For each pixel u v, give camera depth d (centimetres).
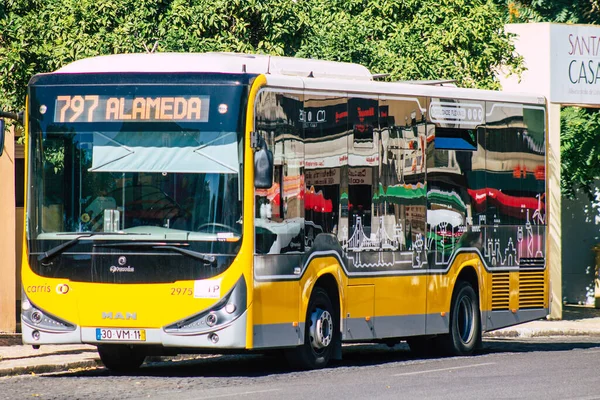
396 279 3962
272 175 3316
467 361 4047
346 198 3756
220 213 3338
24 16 4697
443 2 5725
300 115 3575
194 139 3372
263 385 3198
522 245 4578
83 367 3806
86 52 4669
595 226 7950
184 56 3506
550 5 9094
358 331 3809
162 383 3262
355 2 5719
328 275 3694
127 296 3347
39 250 3431
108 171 3403
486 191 4409
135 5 4784
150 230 3359
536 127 4659
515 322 4547
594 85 6869
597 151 7469
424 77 5503
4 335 4934
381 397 2914
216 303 3309
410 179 4047
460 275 4328
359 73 3994
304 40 5106
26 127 3500
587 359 4116
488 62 5825
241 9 4816
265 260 3406
